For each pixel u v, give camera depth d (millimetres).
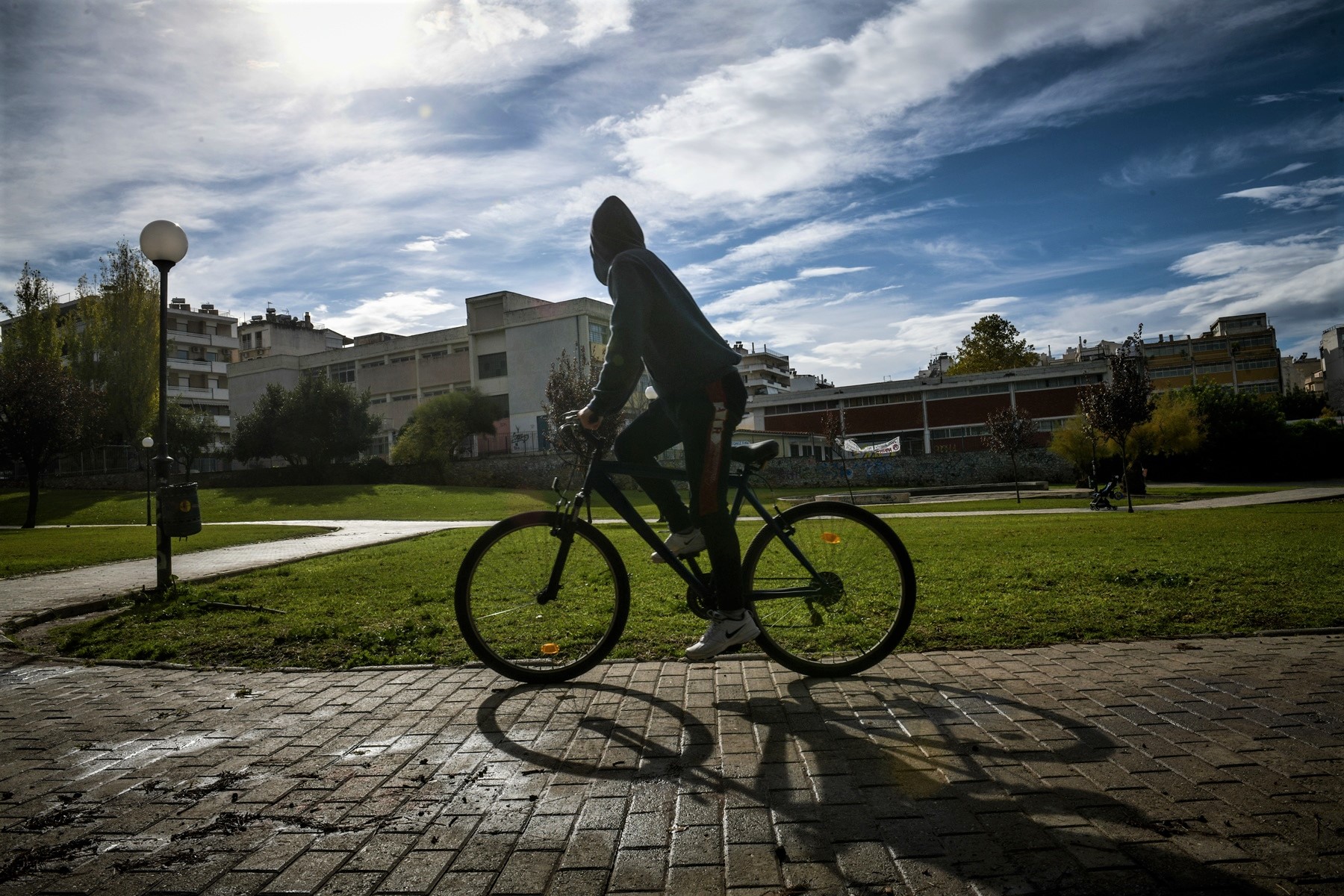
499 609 3812
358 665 4074
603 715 3125
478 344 53031
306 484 44062
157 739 2996
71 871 1979
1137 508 21391
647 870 1914
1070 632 4277
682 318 3424
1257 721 2777
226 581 7793
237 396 63531
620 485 3762
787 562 3695
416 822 2217
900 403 61812
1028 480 48188
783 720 2988
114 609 6449
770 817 2180
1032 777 2379
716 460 3406
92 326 46688
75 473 46094
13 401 25391
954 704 3104
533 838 2104
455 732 2971
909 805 2221
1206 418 46781
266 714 3275
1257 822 2043
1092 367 56688
